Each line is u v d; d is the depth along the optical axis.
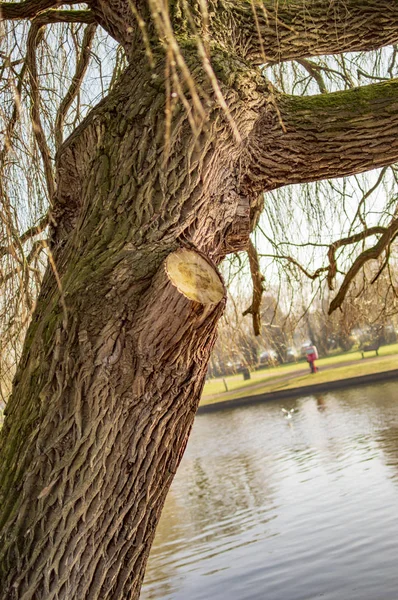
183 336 2.01
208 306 1.95
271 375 38.69
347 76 4.94
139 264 2.04
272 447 18.77
